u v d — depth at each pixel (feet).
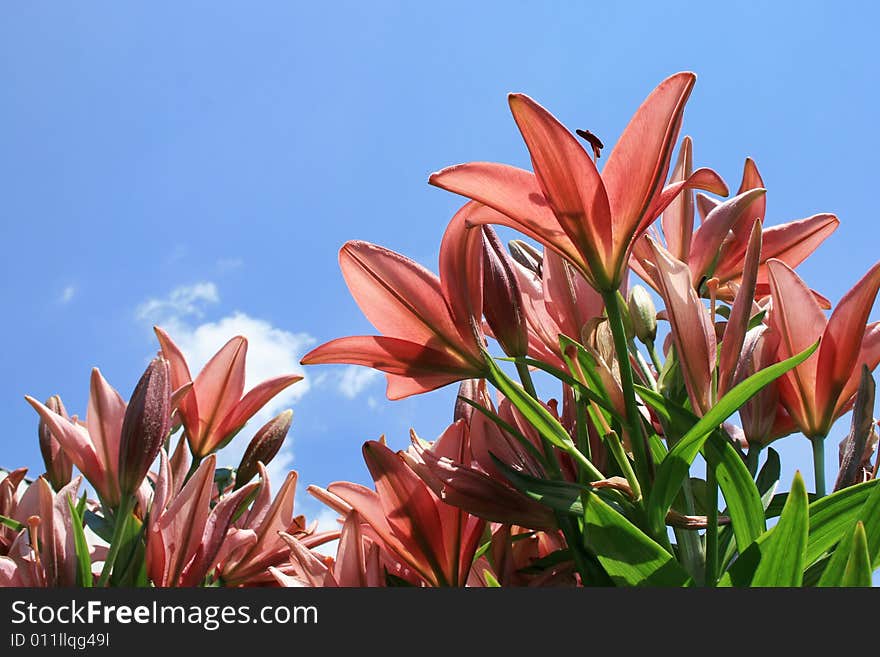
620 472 2.70
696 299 2.47
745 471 2.36
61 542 2.61
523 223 2.45
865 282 2.51
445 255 2.61
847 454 2.54
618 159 2.40
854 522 2.36
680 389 2.66
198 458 3.17
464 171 2.40
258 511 3.00
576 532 2.54
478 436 2.77
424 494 2.66
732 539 2.54
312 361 2.68
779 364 2.23
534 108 2.32
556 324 2.77
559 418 2.82
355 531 2.63
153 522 2.72
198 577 2.73
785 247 2.94
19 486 3.23
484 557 2.88
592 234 2.41
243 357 3.16
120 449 2.69
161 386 2.72
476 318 2.65
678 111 2.35
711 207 3.17
